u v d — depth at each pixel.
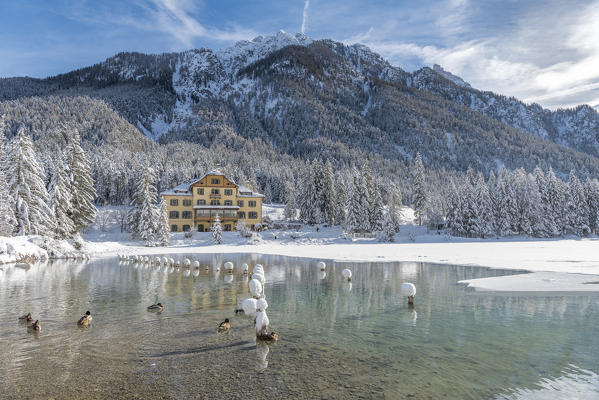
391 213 86.94
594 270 30.47
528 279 26.47
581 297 20.39
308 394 8.95
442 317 16.47
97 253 57.09
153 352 12.04
